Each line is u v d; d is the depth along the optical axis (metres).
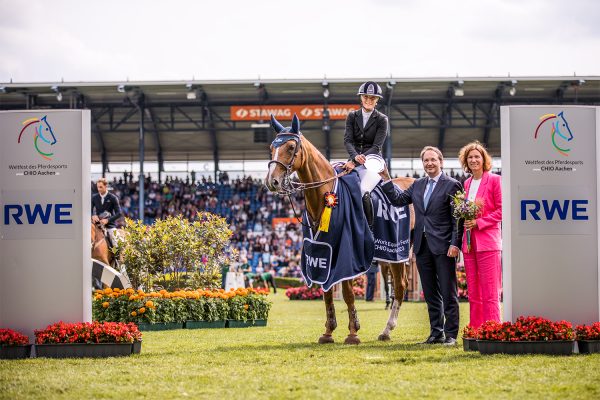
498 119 31.53
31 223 7.76
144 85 29.12
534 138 7.67
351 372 6.41
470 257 8.20
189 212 36.91
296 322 13.03
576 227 7.70
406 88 30.16
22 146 7.77
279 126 8.45
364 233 8.60
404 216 9.48
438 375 6.21
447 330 8.55
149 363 7.09
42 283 7.77
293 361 7.12
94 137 35.56
